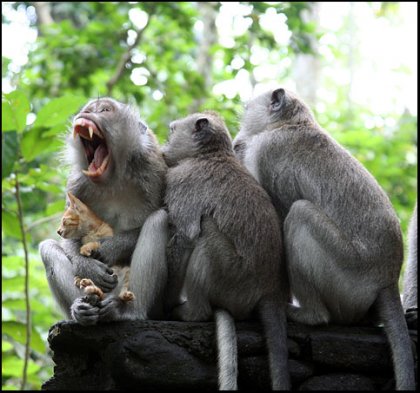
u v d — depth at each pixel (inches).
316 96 1253.7
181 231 355.9
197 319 346.6
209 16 1063.6
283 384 320.8
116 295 341.4
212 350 331.6
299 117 403.5
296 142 386.3
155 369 325.4
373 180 374.9
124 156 378.6
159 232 354.9
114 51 953.5
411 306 413.1
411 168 952.3
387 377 334.6
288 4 870.4
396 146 957.8
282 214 383.2
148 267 349.1
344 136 904.9
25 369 521.3
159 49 985.5
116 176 380.2
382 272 352.2
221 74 1175.6
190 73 934.4
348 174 368.2
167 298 359.9
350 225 356.2
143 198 378.9
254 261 346.6
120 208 383.6
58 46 935.0
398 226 365.7
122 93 915.4
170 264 354.0
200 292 346.3
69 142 394.3
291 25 864.9
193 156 392.5
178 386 327.3
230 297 345.1
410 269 419.8
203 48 1049.5
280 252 356.5
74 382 341.4
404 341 332.5
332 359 333.1
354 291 349.1
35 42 983.0
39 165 552.4
